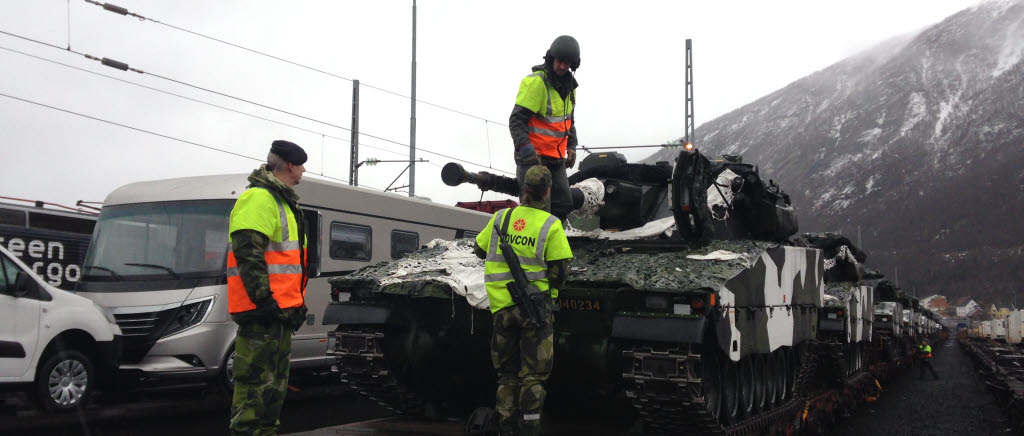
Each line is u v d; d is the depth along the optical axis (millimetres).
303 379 14625
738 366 6914
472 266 7043
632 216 7941
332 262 13023
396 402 7578
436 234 15953
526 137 5895
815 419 9648
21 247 13258
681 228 7066
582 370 6812
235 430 4484
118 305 10320
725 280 5992
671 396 5699
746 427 6762
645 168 8125
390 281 7012
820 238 13242
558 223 5113
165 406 10484
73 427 8430
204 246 10750
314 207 12695
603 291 6055
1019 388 12773
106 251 11031
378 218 14211
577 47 6020
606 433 6531
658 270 6293
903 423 11766
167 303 10305
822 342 10930
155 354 10086
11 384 8250
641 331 5703
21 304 8422
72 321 8930
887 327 19859
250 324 4543
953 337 111250
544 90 6016
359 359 7191
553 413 7871
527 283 4973
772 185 8758
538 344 5000
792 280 8500
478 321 7020
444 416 7613
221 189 11195
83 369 9086
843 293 12711
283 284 4664
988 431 11055
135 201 11406
